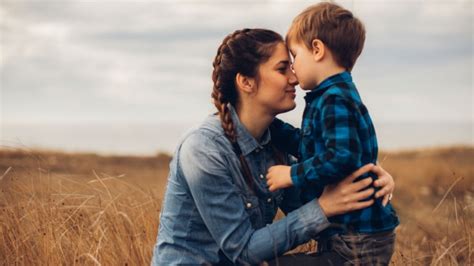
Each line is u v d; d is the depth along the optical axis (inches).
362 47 121.4
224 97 121.1
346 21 117.7
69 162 558.9
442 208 249.3
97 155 680.4
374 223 114.0
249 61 118.6
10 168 178.1
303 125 119.6
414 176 516.7
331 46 117.3
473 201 189.9
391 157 820.0
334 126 111.7
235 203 117.0
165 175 476.4
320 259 115.6
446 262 163.8
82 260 151.2
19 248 150.8
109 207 167.3
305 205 115.6
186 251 120.0
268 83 119.0
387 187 113.6
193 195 117.3
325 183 113.5
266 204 122.9
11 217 158.9
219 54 123.0
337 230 115.7
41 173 179.5
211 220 116.9
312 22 118.3
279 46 120.3
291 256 117.5
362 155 114.3
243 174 119.1
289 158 132.6
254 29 122.2
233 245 116.0
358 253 113.3
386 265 117.7
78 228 161.2
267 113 121.6
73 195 173.8
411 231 222.5
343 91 114.9
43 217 159.2
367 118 117.3
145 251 154.3
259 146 121.1
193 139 118.4
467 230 172.1
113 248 153.2
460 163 605.3
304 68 119.4
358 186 112.2
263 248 114.7
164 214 122.8
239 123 120.1
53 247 149.6
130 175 447.2
